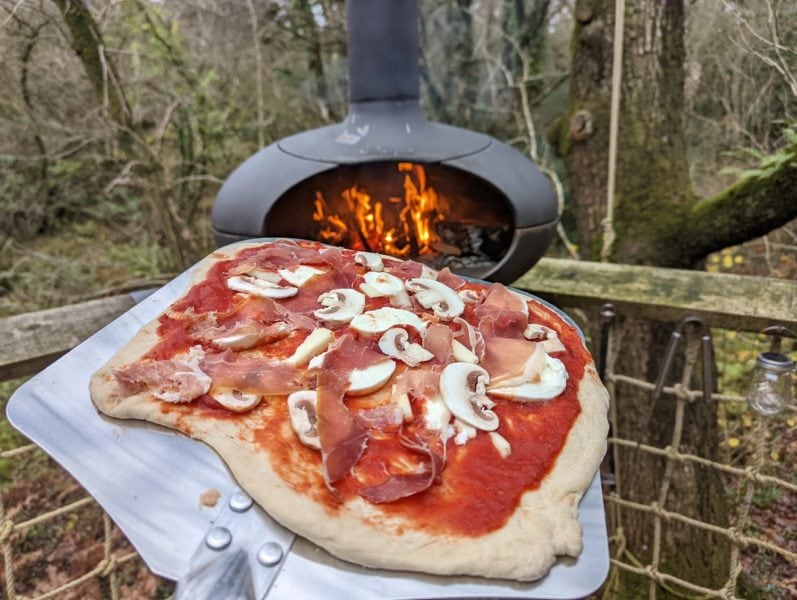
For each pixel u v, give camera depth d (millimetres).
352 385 1319
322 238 2699
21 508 3488
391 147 2348
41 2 4086
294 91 5672
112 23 4738
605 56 3129
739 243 2869
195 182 5441
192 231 5527
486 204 2715
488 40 5637
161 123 5207
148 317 1631
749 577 2854
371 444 1202
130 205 5699
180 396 1273
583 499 1152
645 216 3039
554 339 1595
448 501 1086
